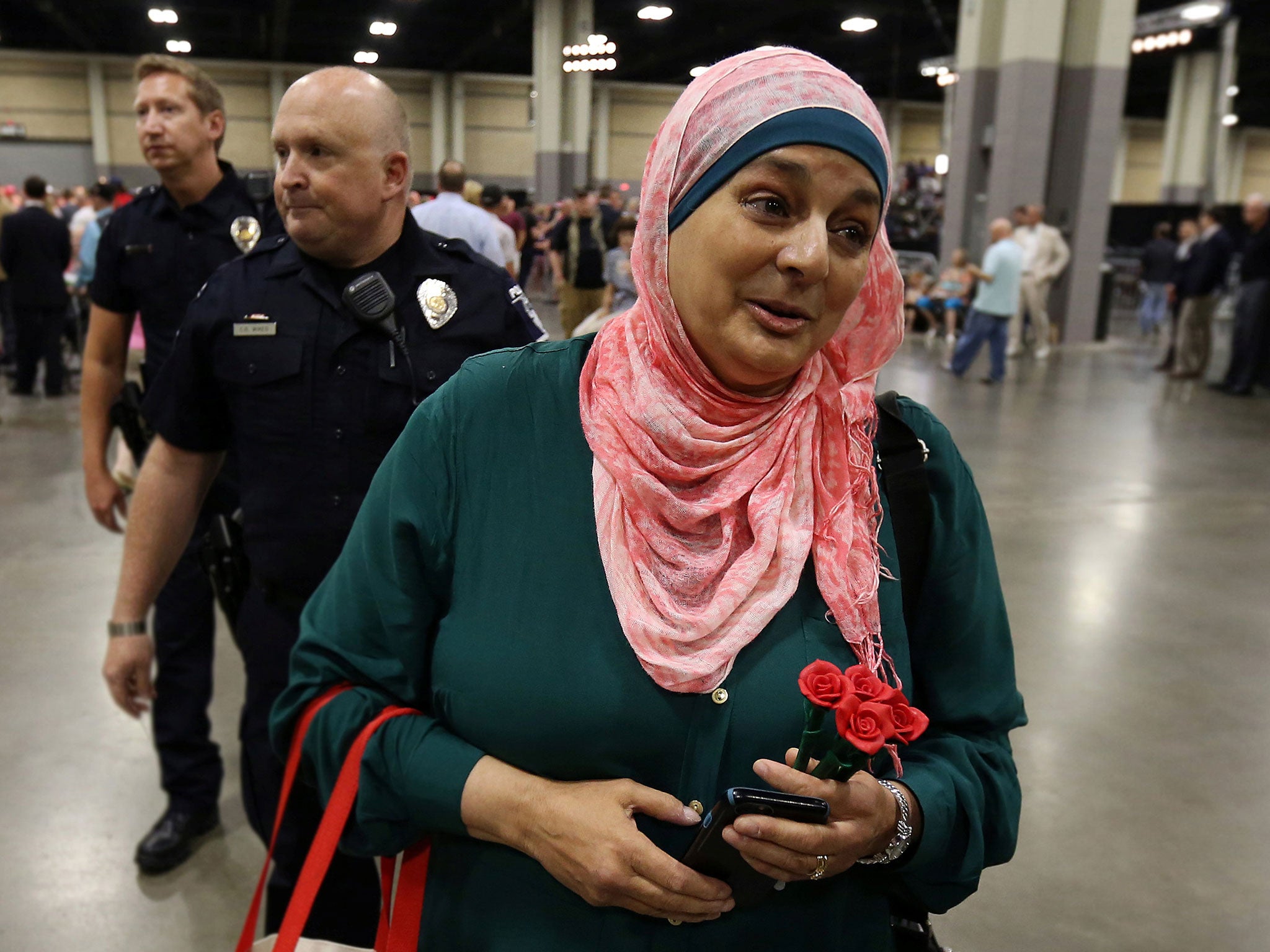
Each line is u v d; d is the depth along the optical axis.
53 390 8.30
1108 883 2.49
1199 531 5.14
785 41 23.34
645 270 0.90
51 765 2.90
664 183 0.88
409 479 0.98
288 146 1.62
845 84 0.86
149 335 2.38
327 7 21.88
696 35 23.73
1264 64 24.94
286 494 1.70
